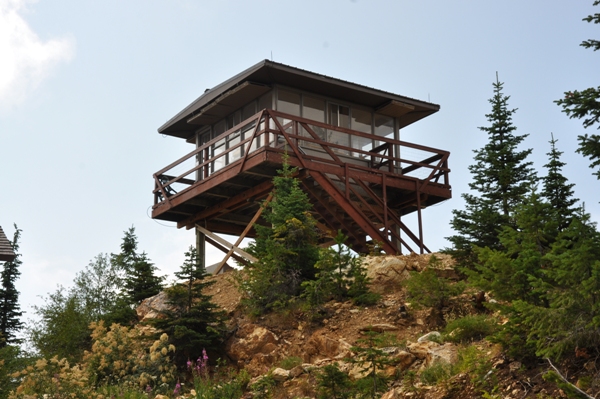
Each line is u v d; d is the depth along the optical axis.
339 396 13.08
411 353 14.61
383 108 27.75
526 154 21.33
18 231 30.39
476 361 12.70
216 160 27.45
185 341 18.20
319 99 26.66
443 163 27.03
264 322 18.48
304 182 23.77
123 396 16.31
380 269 19.66
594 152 12.57
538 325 11.45
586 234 11.28
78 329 22.64
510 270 12.75
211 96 26.66
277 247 19.69
